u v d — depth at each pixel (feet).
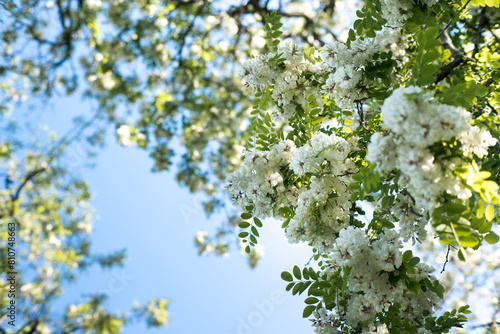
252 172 9.08
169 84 29.22
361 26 8.51
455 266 21.35
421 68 5.88
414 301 8.36
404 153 4.92
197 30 27.86
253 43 26.40
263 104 9.95
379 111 8.98
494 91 9.81
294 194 8.98
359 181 6.16
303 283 8.39
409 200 6.93
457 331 11.04
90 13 27.89
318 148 7.91
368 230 8.24
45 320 24.41
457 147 4.98
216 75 28.73
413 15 8.23
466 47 14.11
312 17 27.04
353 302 7.99
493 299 20.06
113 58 27.78
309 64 9.71
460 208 4.93
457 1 7.61
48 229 27.76
